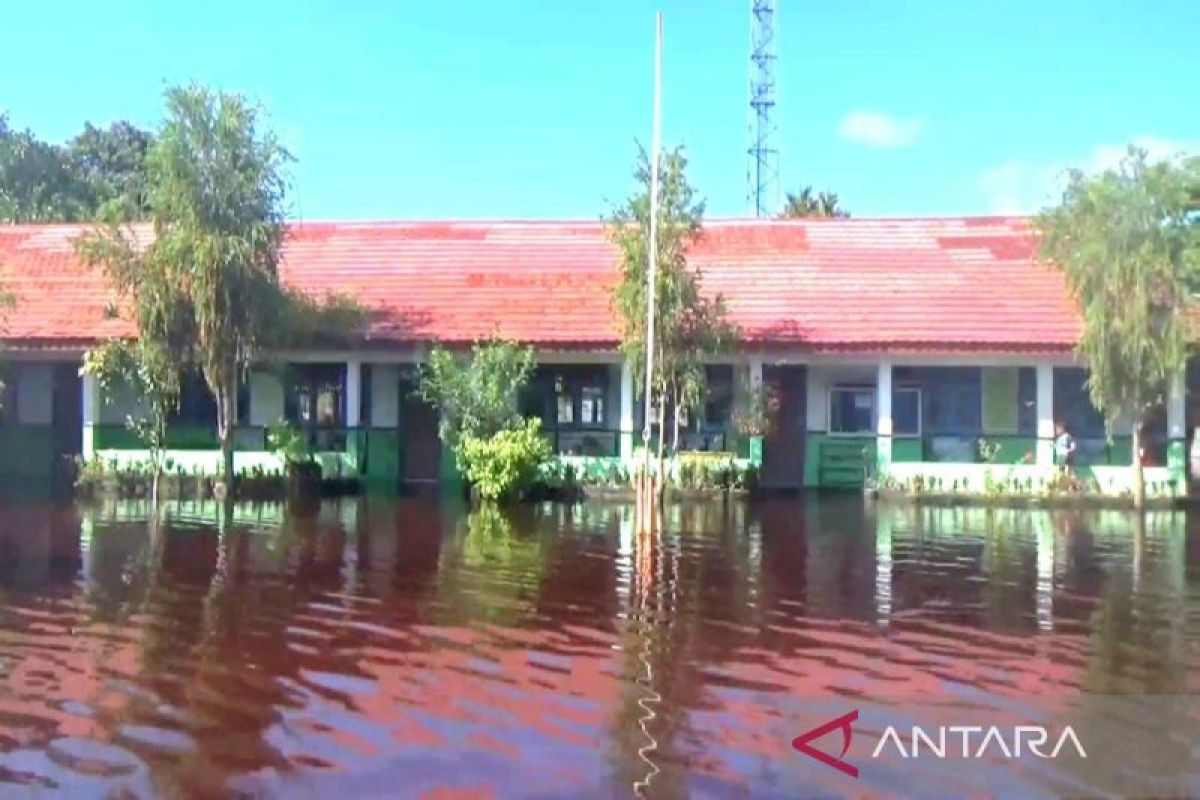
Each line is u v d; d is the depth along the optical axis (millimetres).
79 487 23625
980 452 24672
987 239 28766
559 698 8922
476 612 11922
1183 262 21719
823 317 25688
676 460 23891
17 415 27234
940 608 12266
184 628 11148
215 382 22453
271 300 22703
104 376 22859
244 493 23250
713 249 28969
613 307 24156
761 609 12172
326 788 7121
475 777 7305
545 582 13602
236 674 9539
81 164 50750
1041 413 24609
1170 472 23953
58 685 9203
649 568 14633
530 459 22625
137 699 8844
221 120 21766
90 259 22359
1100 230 21891
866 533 18297
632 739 8008
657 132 22094
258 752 7719
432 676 9516
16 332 25531
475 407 23266
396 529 18219
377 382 26844
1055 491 23625
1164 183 21609
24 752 7703
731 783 7266
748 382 25125
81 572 14102
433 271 28484
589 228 30578
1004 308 25641
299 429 25188
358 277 28328
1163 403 24125
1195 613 12039
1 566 14500
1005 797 7121
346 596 12711
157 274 21812
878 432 24906
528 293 27141
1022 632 11164
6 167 45750
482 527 18531
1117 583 13766
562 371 26750
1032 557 15805
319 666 9797
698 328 22875
